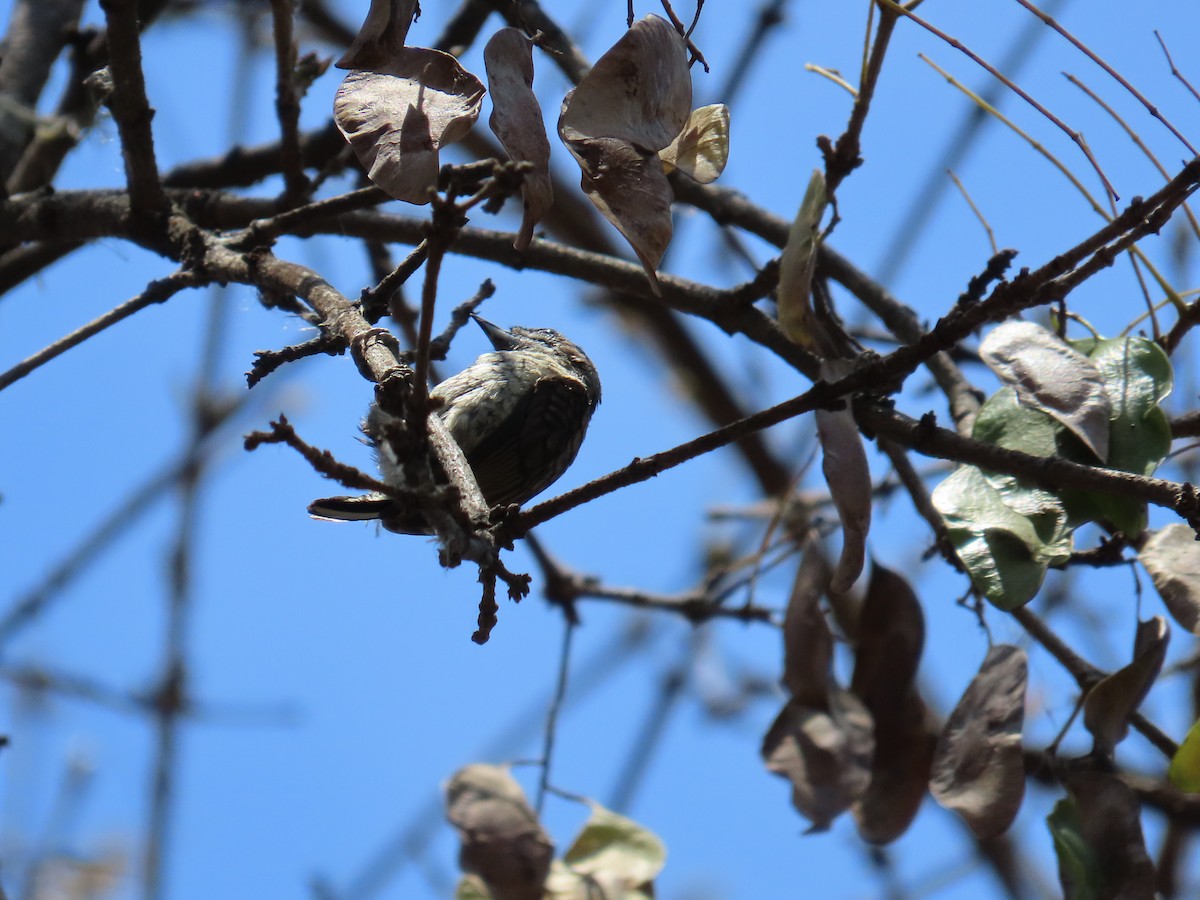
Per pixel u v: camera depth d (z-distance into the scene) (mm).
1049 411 5738
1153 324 6473
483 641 4477
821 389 5391
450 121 4668
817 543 6445
